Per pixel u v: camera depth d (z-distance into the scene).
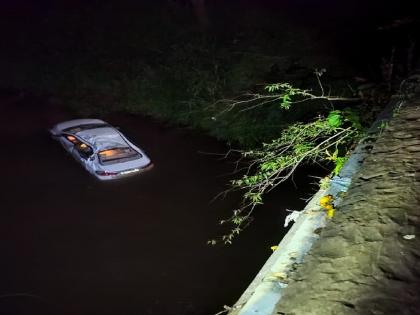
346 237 2.44
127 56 20.14
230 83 16.81
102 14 23.72
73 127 14.77
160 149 14.99
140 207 11.95
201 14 22.12
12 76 20.83
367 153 3.71
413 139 3.38
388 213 2.54
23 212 11.94
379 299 1.96
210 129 15.89
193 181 12.99
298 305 2.05
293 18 21.28
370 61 15.23
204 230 10.91
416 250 2.21
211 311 8.60
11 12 25.00
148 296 9.13
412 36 9.31
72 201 12.30
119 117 17.56
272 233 10.32
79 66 20.17
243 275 9.39
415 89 4.65
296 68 16.59
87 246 10.66
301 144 5.72
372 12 20.55
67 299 9.14
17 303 9.05
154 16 22.58
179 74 18.09
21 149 15.10
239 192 11.96
